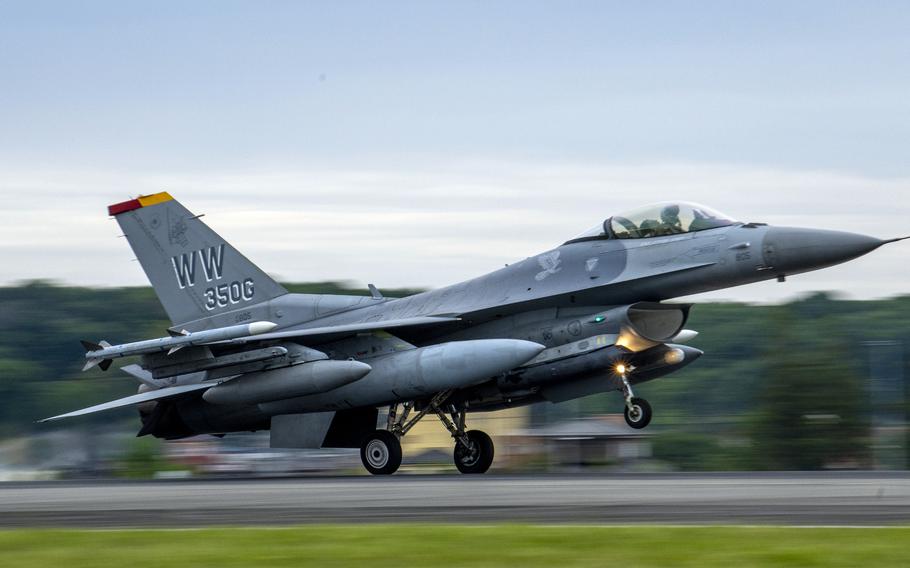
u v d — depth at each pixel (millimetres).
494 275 83000
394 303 86375
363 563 34531
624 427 136375
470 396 80688
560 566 33750
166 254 92062
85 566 34781
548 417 134875
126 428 147375
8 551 37656
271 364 80188
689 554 34938
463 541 37688
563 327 78188
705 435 154125
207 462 136125
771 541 36781
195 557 35750
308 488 62188
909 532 37969
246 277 90062
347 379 77250
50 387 181875
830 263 72938
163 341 78062
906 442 141500
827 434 143250
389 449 79500
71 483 75562
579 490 56062
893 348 149000
